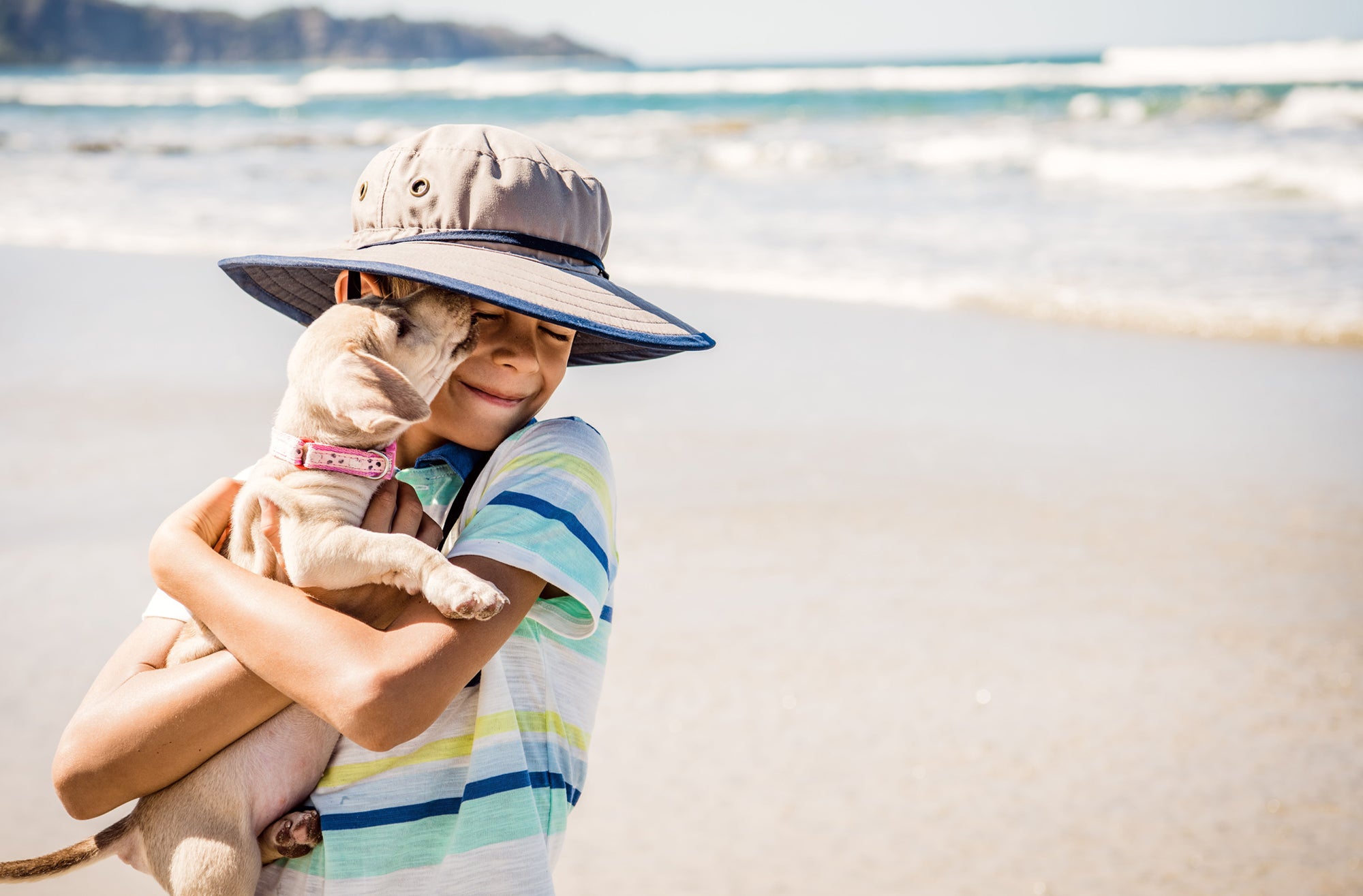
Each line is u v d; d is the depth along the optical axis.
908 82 54.19
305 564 1.97
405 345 2.02
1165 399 8.66
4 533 6.09
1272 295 11.48
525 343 2.08
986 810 4.15
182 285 12.35
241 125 38.66
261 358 9.47
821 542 6.24
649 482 7.07
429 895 1.73
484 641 1.74
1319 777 4.31
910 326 10.82
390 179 2.05
